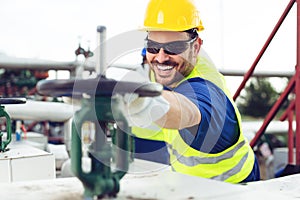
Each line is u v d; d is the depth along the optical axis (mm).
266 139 5133
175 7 1688
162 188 931
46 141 2889
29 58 3117
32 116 2820
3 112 1622
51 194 896
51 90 780
